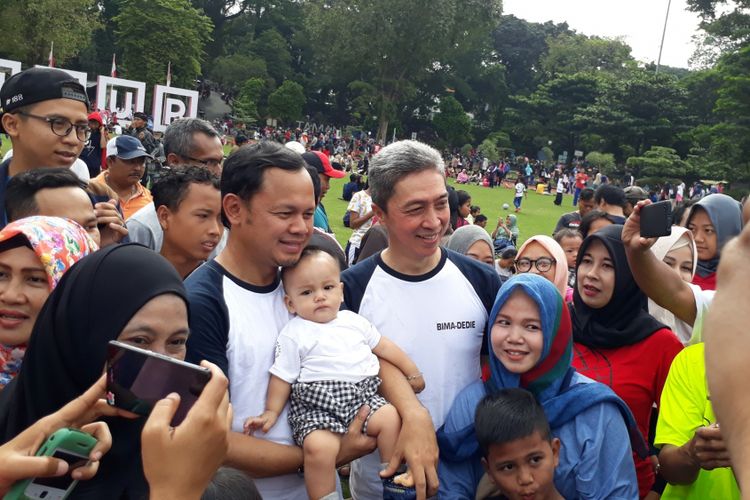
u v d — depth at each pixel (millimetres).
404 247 3023
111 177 5562
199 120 4895
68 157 3904
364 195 8945
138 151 5508
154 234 4293
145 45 52844
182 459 1547
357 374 2797
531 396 2803
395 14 51906
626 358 3471
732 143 41406
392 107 57500
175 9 53312
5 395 2088
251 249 2668
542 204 35406
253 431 2684
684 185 49312
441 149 63844
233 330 2615
